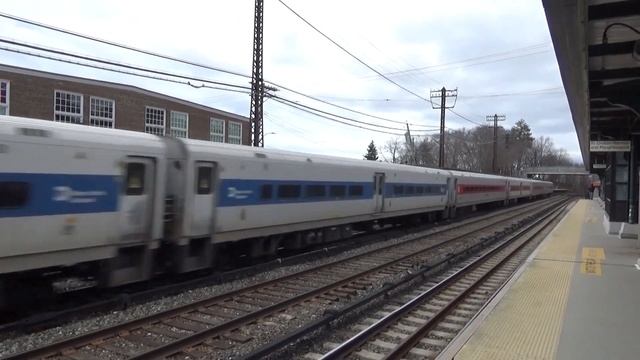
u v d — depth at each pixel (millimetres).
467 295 10703
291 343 7367
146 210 10477
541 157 147875
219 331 7930
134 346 7305
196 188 11867
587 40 8695
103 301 9328
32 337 7582
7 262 8141
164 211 11016
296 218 15875
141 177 10391
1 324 8414
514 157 113250
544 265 13406
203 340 7523
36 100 30984
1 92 29422
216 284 11641
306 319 8898
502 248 18203
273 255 16203
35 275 9188
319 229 18062
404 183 23938
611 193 22062
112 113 35844
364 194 20172
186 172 11578
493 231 25062
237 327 8250
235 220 13156
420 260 15602
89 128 9484
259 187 14078
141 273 10562
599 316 8156
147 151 10461
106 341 7426
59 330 7961
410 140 76188
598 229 24625
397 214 23672
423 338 7789
